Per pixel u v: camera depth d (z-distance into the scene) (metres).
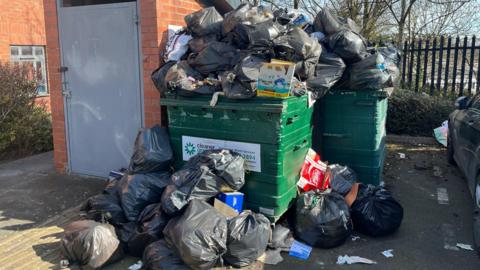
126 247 3.89
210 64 4.58
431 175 6.36
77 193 5.47
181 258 3.42
